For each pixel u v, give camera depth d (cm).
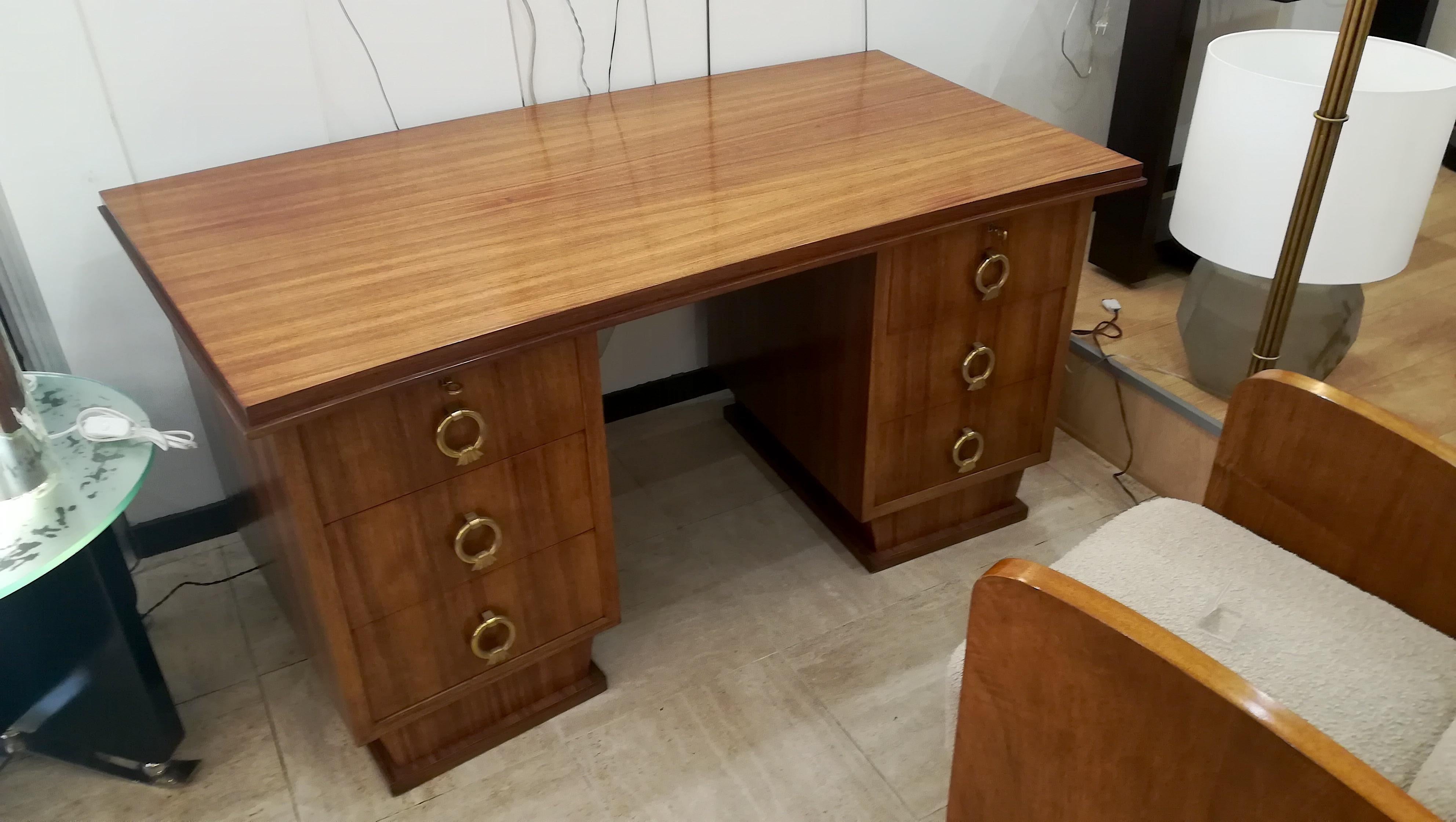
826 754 144
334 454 109
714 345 205
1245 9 238
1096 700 87
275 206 139
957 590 171
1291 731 75
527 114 168
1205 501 124
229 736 147
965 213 136
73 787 140
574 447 127
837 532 181
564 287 118
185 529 179
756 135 159
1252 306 172
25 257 149
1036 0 212
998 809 105
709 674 156
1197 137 161
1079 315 210
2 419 116
